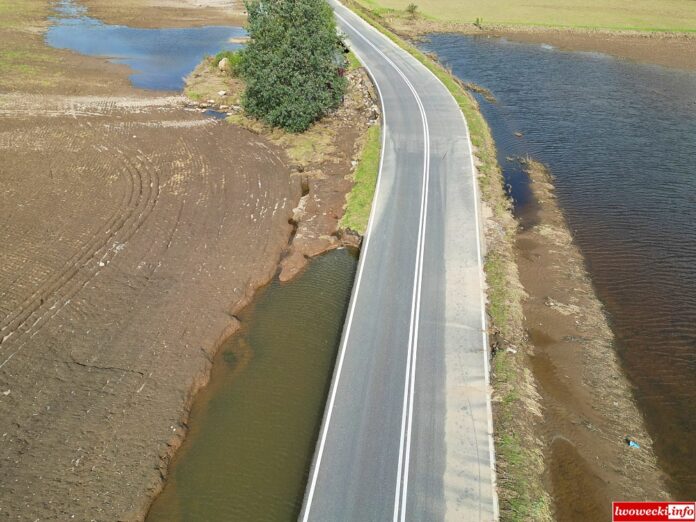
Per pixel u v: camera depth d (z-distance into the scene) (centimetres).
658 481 1717
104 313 2288
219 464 1761
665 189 3400
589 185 3456
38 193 3156
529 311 2364
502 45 6550
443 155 3541
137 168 3503
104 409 1878
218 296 2433
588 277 2600
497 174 3506
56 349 2098
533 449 1739
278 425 1894
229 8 7925
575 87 5194
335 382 1902
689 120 4450
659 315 2367
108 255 2639
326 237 2858
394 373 1939
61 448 1739
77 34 6494
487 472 1619
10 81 4859
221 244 2773
